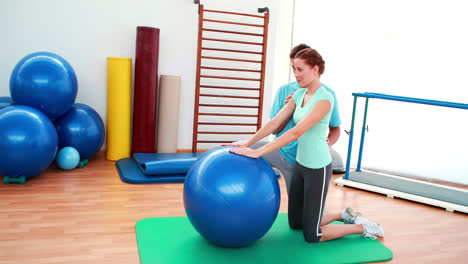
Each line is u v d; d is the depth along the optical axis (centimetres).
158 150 432
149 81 404
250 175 188
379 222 272
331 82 471
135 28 424
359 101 451
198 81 432
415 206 315
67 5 398
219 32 457
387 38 425
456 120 387
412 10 404
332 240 229
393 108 422
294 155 242
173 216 255
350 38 451
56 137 313
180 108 456
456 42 384
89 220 240
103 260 190
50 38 399
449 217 293
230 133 458
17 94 321
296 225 238
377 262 206
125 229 230
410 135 413
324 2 469
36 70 320
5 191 284
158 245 207
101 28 413
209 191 184
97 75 421
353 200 322
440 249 230
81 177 332
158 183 331
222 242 200
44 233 216
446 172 398
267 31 451
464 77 384
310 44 493
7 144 281
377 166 439
